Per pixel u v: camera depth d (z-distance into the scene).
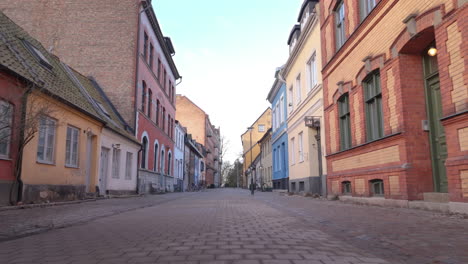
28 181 10.94
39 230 6.15
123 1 23.58
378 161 10.15
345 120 13.28
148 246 4.77
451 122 6.89
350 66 12.24
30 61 12.61
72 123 13.77
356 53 11.70
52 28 23.61
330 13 14.42
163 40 29.81
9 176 10.07
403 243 4.54
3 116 9.30
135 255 4.22
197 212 9.89
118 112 22.17
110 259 4.04
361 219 7.06
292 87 23.59
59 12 23.80
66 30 23.52
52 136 12.51
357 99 11.66
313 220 7.33
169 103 35.22
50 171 12.20
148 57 26.03
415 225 5.90
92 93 19.66
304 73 19.95
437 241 4.57
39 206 10.70
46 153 12.10
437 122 8.52
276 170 31.92
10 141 9.88
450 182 6.92
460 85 6.71
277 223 7.05
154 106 28.09
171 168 36.44
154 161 28.47
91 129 15.60
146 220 7.93
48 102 11.17
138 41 23.14
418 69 8.96
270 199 16.67
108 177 17.89
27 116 10.22
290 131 24.30
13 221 7.32
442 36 7.23
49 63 14.60
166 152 33.62
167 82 34.09
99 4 23.66
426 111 8.80
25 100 10.37
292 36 23.67
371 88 10.99
